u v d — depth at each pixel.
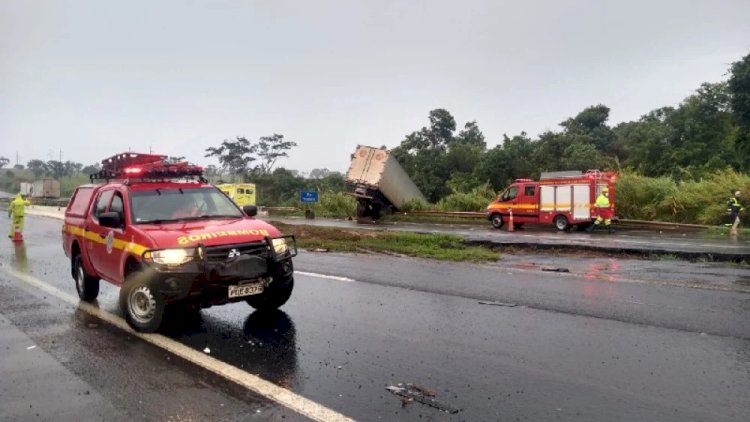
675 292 8.09
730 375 4.64
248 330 6.36
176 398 4.33
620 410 3.97
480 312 7.06
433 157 45.19
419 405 4.12
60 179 105.31
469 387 4.48
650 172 37.50
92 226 7.71
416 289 8.73
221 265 6.06
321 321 6.73
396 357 5.29
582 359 5.12
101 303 8.02
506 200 24.02
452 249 14.27
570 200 21.94
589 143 43.44
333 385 4.56
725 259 12.21
